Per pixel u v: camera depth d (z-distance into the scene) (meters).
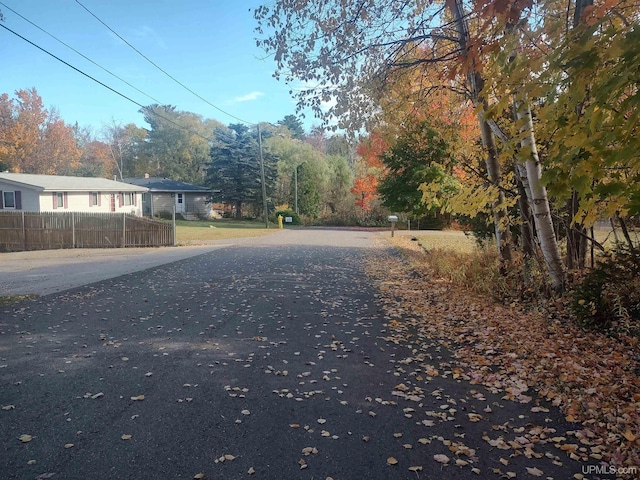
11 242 22.28
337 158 53.19
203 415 3.92
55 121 56.91
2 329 6.71
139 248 21.45
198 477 3.02
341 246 21.67
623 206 3.57
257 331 6.67
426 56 9.03
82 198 31.38
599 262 6.51
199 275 12.17
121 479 2.99
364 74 8.71
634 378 4.54
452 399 4.31
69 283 10.93
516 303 8.05
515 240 11.13
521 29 3.79
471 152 9.68
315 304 8.56
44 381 4.68
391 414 3.98
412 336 6.47
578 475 3.04
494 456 3.29
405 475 3.06
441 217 37.88
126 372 4.95
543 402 4.22
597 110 3.10
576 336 6.00
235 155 49.41
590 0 4.21
